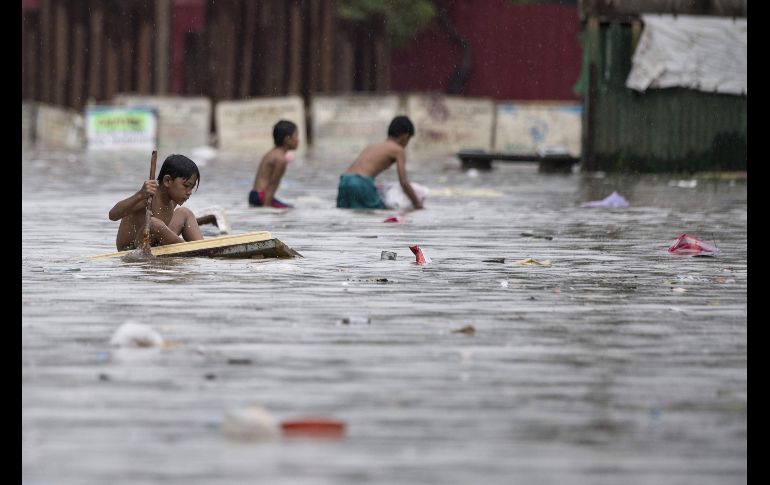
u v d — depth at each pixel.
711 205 54.59
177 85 115.88
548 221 46.56
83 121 107.94
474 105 107.62
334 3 111.56
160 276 30.22
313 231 42.12
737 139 79.25
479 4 121.38
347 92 116.00
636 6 79.00
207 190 60.97
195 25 115.75
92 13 108.19
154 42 109.50
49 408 17.67
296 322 24.23
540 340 22.80
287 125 51.59
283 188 63.59
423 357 21.17
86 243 37.22
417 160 96.00
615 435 16.72
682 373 20.30
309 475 14.98
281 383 19.19
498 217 48.03
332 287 28.86
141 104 106.62
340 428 16.55
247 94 110.06
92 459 15.48
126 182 65.31
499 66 121.88
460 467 15.33
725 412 17.89
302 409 17.70
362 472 15.09
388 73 118.06
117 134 105.56
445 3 121.06
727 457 15.87
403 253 35.97
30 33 108.12
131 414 17.38
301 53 110.69
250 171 77.50
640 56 78.94
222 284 29.08
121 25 109.00
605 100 79.69
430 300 27.19
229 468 15.18
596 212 50.78
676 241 37.31
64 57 107.69
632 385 19.45
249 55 110.00
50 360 20.64
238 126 107.50
